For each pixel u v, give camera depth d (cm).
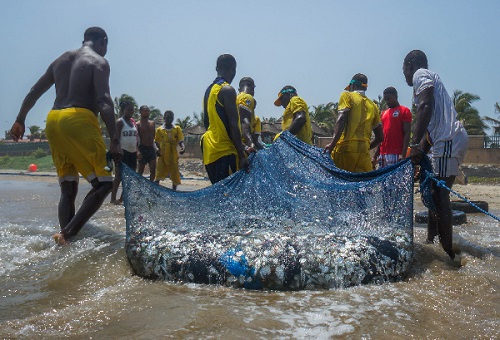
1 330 271
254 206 449
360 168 648
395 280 372
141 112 1046
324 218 429
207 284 362
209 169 561
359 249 373
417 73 476
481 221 716
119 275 386
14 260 429
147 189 444
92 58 508
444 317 293
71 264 410
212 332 265
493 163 4019
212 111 550
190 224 423
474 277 374
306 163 495
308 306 312
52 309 311
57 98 518
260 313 296
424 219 682
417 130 451
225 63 580
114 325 278
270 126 4038
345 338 261
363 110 645
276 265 355
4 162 4597
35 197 1025
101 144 507
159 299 324
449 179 470
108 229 575
